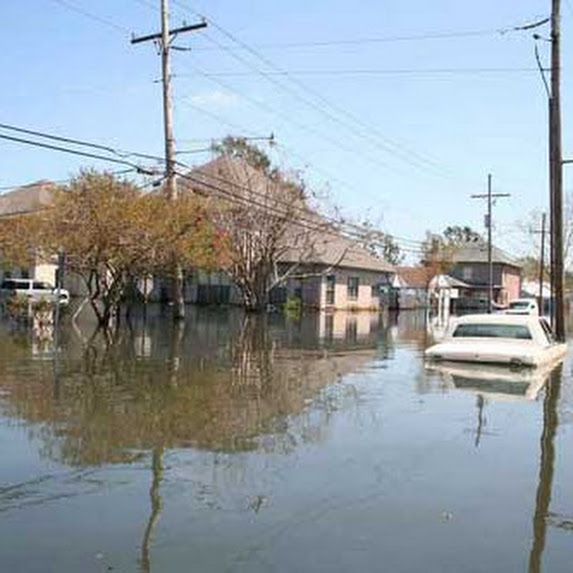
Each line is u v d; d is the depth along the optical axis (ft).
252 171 156.46
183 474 27.86
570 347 88.89
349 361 66.74
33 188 179.83
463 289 291.58
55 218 97.50
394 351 77.82
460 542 21.90
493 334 62.85
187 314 139.33
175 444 32.22
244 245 148.25
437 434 35.70
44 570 19.29
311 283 179.93
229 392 46.14
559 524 23.58
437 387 50.34
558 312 86.12
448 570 19.92
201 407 40.60
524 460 31.19
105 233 96.22
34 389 44.70
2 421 35.65
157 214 99.30
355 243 193.88
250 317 137.59
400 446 33.12
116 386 46.65
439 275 235.40
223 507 24.36
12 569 19.31
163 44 107.14
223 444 32.50
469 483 27.76
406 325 133.69
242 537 21.86
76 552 20.49
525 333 62.39
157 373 53.36
